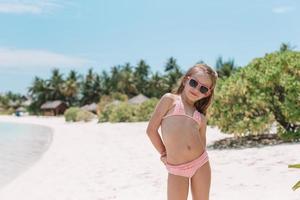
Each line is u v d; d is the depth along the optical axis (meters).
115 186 9.17
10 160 16.52
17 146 23.80
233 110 14.88
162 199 7.50
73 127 45.84
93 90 115.94
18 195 9.08
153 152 15.55
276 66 15.09
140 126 34.19
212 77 4.00
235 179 8.49
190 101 4.04
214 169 9.83
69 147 20.48
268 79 14.43
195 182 4.00
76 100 119.12
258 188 7.49
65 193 8.92
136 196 7.94
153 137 4.09
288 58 15.31
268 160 10.38
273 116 14.66
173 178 3.96
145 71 112.38
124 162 13.12
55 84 118.50
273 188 7.36
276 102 14.73
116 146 19.00
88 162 13.85
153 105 44.69
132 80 110.06
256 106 14.74
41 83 119.44
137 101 79.44
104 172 11.36
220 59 82.62
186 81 4.06
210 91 4.06
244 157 11.30
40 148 22.28
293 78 14.16
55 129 44.06
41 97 118.38
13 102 150.88
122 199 7.82
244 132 14.83
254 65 16.27
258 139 16.06
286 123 15.04
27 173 12.28
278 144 13.91
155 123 4.06
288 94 14.07
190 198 6.82
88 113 64.31
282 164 9.60
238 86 14.91
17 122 76.81
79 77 119.19
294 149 11.85
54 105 110.12
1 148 22.42
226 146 14.84
